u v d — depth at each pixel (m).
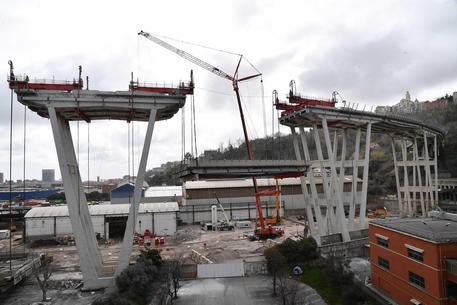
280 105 63.16
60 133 42.66
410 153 125.88
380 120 65.88
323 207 105.19
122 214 77.38
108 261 54.94
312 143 161.38
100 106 42.28
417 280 32.66
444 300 29.53
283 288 36.56
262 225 73.06
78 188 45.72
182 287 42.31
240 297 38.41
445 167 123.62
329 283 40.53
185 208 95.81
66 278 46.59
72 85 42.62
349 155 162.88
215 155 158.88
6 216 99.00
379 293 38.25
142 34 74.31
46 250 65.94
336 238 56.62
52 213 77.06
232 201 102.62
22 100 40.69
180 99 44.16
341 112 59.66
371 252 41.12
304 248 48.03
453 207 91.12
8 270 43.66
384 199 118.12
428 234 31.67
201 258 54.19
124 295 36.97
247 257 54.97
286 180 110.25
